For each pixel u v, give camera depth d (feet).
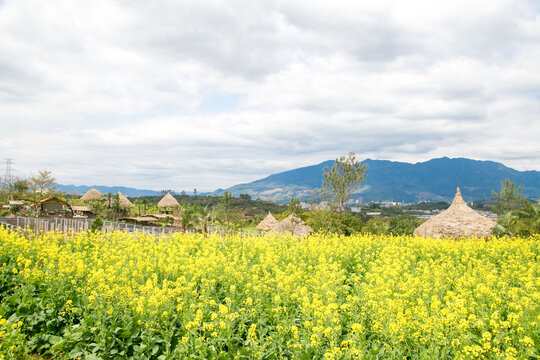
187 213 118.52
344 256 48.83
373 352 21.94
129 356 25.27
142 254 45.52
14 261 41.19
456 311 25.70
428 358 21.21
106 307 28.04
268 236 69.56
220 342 23.97
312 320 25.63
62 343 25.58
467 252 50.52
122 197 219.82
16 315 29.94
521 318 25.25
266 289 31.58
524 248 53.36
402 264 44.01
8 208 238.68
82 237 56.95
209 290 31.89
